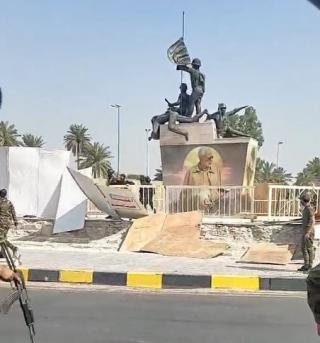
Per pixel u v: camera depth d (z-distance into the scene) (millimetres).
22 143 79000
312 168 76688
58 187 19000
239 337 7289
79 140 87938
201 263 13906
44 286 11492
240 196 19125
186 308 9203
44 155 19109
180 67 23766
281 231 16219
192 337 7273
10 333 7355
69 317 8406
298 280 11336
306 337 7312
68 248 16688
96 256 15008
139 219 17266
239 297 10391
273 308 9281
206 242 15961
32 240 18000
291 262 14281
